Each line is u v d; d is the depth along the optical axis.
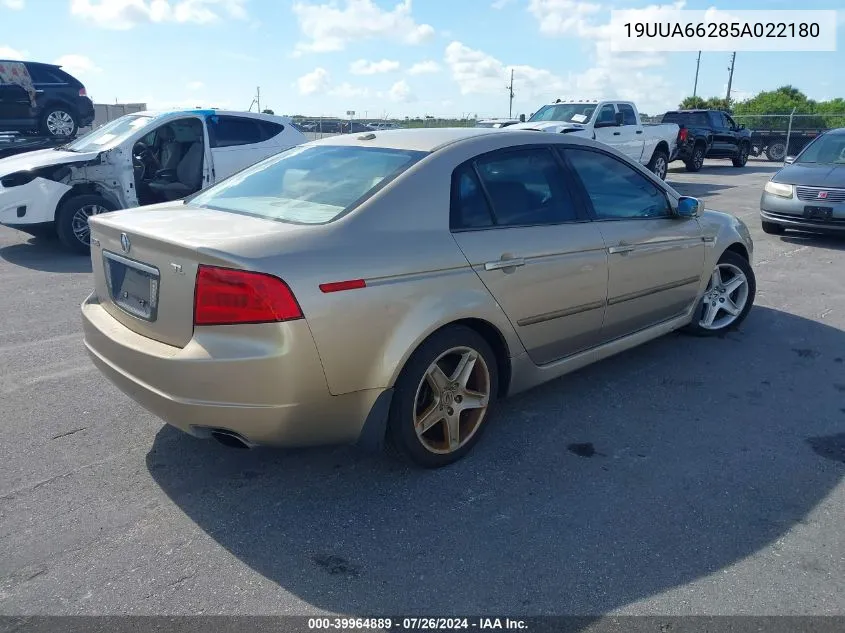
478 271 3.44
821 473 3.52
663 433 3.95
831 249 9.16
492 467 3.55
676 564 2.80
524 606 2.57
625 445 3.80
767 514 3.16
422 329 3.18
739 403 4.36
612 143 15.65
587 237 4.04
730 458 3.67
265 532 3.00
